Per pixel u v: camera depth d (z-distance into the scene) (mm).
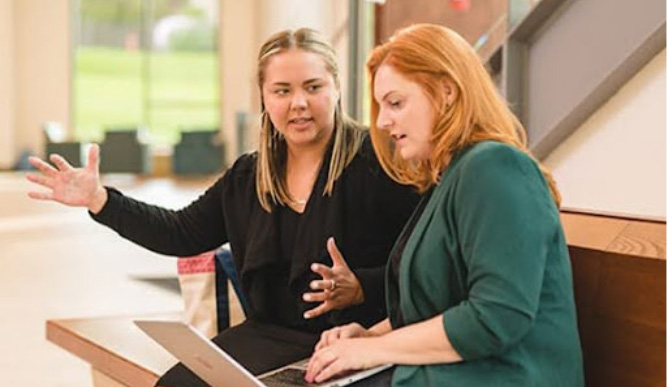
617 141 3186
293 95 2510
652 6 3170
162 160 18109
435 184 2018
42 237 9031
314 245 2525
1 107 17328
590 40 3477
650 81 3033
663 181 3002
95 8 18109
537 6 3652
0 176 16297
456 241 1837
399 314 2043
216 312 3012
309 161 2598
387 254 2549
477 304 1734
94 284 6559
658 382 2020
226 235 2812
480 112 1901
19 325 5285
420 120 1927
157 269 7148
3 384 4160
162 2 18438
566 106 3604
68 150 16406
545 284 1848
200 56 18609
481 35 4922
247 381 1917
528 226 1744
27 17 17516
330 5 11258
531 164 1829
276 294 2611
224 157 17859
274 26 16234
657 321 2020
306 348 2479
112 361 3090
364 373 1936
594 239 2203
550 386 1847
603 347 2143
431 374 1829
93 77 18203
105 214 2766
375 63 2016
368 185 2520
